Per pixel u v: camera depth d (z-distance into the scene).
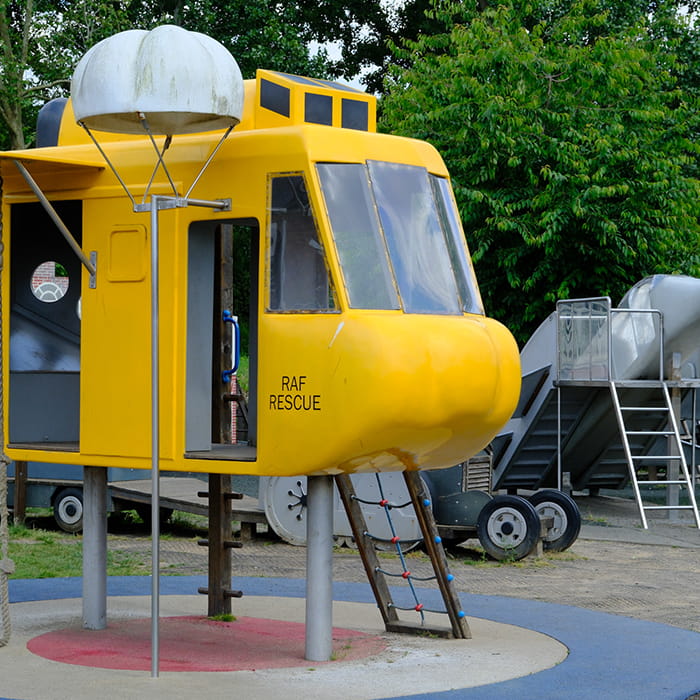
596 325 24.16
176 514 24.47
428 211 11.59
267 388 10.61
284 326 10.55
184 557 19.03
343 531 20.05
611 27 40.75
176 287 11.31
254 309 12.50
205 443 11.55
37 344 14.68
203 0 46.78
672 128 32.28
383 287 10.77
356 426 10.20
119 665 10.86
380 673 10.70
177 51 10.48
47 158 11.40
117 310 11.70
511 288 31.34
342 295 10.40
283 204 10.84
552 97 31.38
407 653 11.70
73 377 13.81
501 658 11.59
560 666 11.38
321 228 10.54
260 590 15.77
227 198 11.16
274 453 10.55
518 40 31.75
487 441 11.55
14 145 44.34
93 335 11.83
